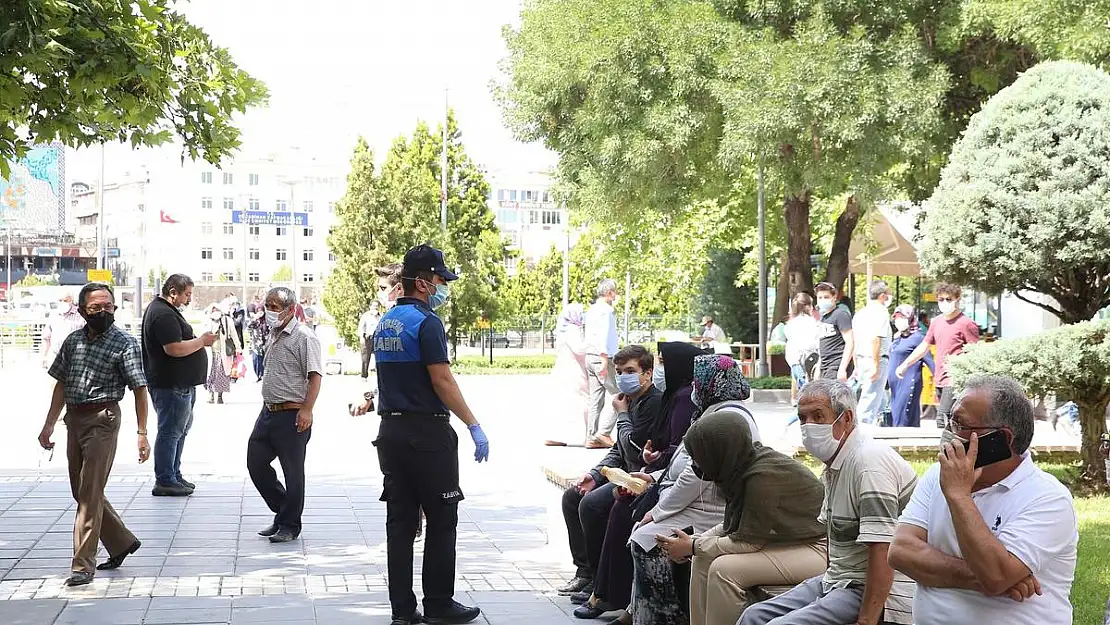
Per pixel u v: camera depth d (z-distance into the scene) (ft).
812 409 16.46
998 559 12.55
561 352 52.75
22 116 25.72
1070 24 56.34
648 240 123.95
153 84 23.76
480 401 82.74
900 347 54.54
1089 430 34.58
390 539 22.52
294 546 30.35
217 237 417.90
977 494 13.20
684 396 22.48
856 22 70.18
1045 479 13.01
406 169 139.03
